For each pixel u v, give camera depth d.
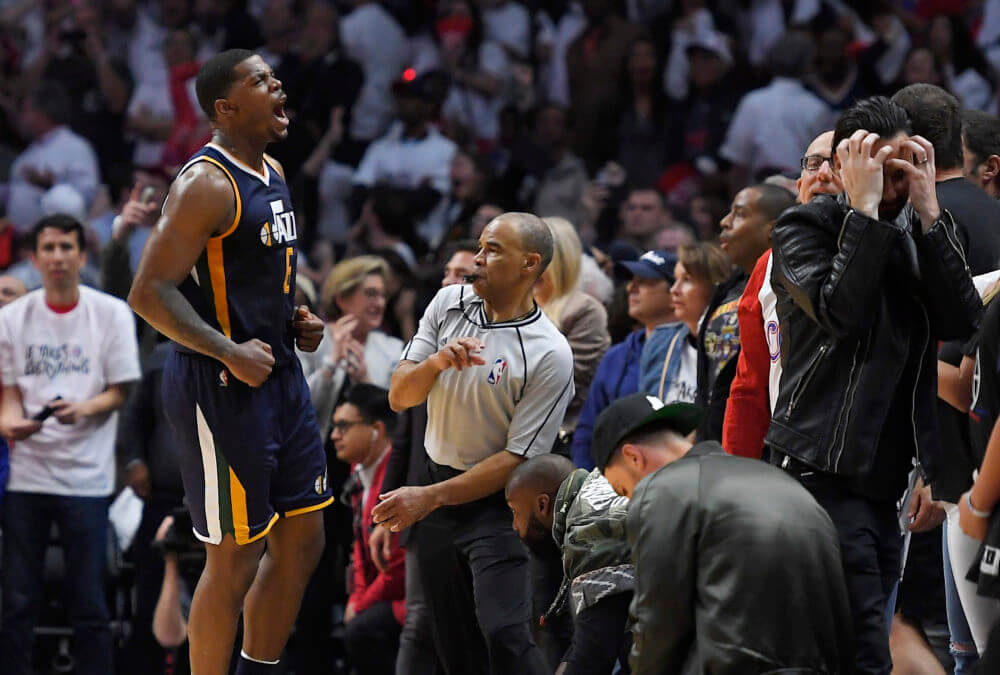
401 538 12.72
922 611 11.81
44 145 25.89
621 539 9.78
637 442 8.95
